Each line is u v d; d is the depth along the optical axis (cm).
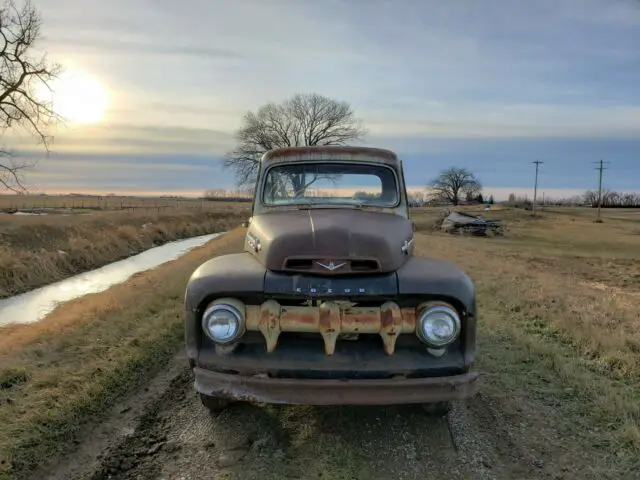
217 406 388
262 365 316
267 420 386
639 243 4091
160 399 430
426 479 310
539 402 421
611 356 511
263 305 322
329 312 315
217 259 377
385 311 318
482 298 862
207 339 338
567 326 636
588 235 5022
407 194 498
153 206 6359
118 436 365
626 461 329
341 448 344
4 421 365
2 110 2366
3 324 926
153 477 313
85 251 1920
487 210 9125
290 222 384
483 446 350
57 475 314
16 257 1531
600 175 8562
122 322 661
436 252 1978
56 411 383
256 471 317
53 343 571
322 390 302
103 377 457
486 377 477
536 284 1069
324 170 489
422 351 330
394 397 305
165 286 970
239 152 5366
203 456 337
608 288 1344
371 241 335
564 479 311
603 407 399
